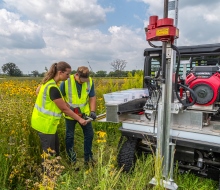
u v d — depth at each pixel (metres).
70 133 3.55
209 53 3.80
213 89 2.67
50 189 2.01
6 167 2.65
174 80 2.76
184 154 2.76
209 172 2.73
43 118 2.92
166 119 2.50
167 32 2.27
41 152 3.32
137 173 2.76
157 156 2.50
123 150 3.12
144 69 4.39
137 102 3.42
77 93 3.51
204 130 2.65
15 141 2.89
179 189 2.79
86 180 2.61
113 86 8.06
